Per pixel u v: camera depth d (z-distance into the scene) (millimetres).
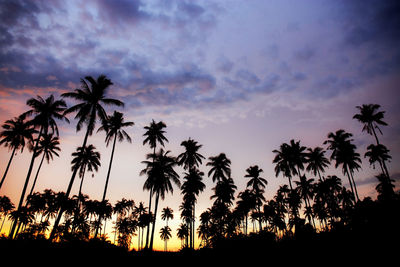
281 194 55562
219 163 42219
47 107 27156
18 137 30969
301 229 18516
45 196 36281
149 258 18062
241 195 48375
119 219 57250
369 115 39125
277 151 41781
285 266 13617
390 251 12055
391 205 14680
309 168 46094
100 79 23953
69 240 14672
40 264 11242
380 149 37031
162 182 33094
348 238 14680
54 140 37469
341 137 40844
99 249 14938
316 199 47594
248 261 15281
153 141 36062
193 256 19000
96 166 38188
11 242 12750
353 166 39031
